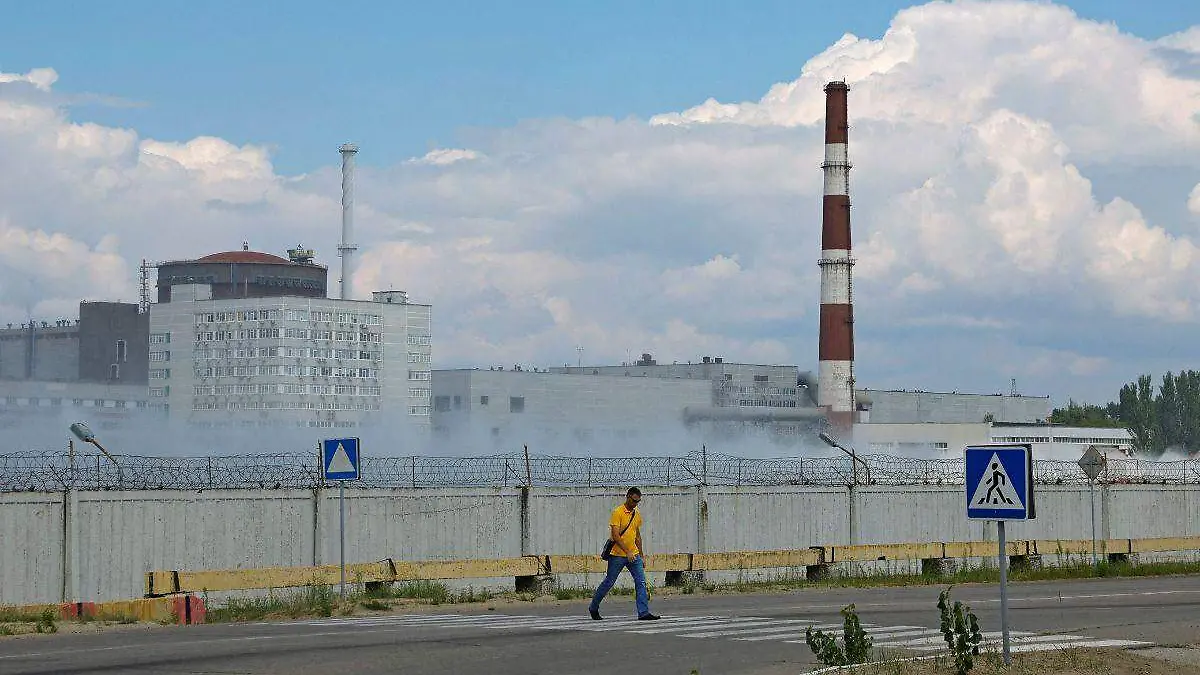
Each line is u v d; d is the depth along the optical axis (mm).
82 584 33281
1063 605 31953
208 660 20250
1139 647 23156
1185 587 38625
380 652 21312
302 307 153125
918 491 50312
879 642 23609
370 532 38219
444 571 35156
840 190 139875
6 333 173750
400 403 158375
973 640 19422
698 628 25484
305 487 37406
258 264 185250
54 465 34250
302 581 32969
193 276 185125
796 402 174125
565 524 41969
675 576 39719
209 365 156125
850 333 140125
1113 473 61688
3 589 32062
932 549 44500
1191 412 190250
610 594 35375
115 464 35000
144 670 19156
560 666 19906
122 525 34094
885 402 168500
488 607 31625
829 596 35000
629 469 43969
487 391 151875
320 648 21828
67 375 169250
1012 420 185750
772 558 40875
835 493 48000
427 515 39219
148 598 29078
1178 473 64625
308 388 152500
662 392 159125
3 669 19344
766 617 28031
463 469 40688
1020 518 18062
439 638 23438
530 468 42000
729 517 45188
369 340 157000
